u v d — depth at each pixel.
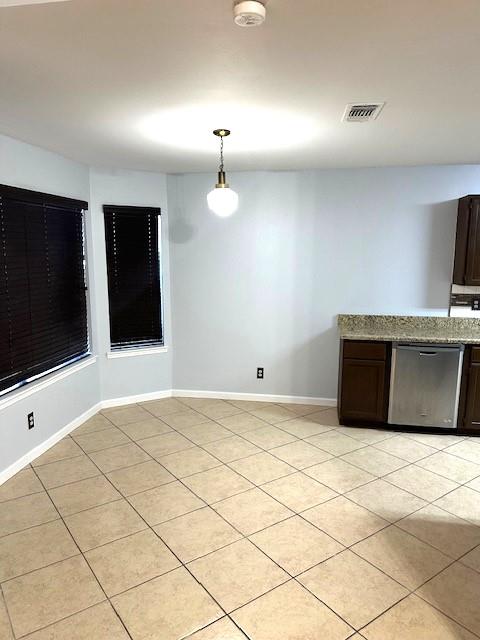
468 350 3.79
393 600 2.05
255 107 2.43
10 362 3.20
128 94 2.24
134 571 2.23
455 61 1.85
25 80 2.06
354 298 4.48
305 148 3.40
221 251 4.61
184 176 4.53
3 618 1.94
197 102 2.35
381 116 2.58
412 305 4.40
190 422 4.20
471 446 3.71
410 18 1.52
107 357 4.51
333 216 4.39
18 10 1.46
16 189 3.14
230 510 2.76
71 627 1.89
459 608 2.00
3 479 3.08
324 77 2.02
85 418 4.22
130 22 1.55
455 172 4.14
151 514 2.71
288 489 3.01
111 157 3.76
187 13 1.48
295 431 4.00
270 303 4.63
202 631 1.88
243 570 2.24
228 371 4.82
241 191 4.50
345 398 4.05
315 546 2.42
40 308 3.54
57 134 3.01
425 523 2.63
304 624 1.91
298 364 4.68
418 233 4.28
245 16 1.41
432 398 3.88
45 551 2.38
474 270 3.94
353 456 3.50
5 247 3.11
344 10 1.46
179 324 4.80
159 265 4.69
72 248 4.00
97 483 3.08
